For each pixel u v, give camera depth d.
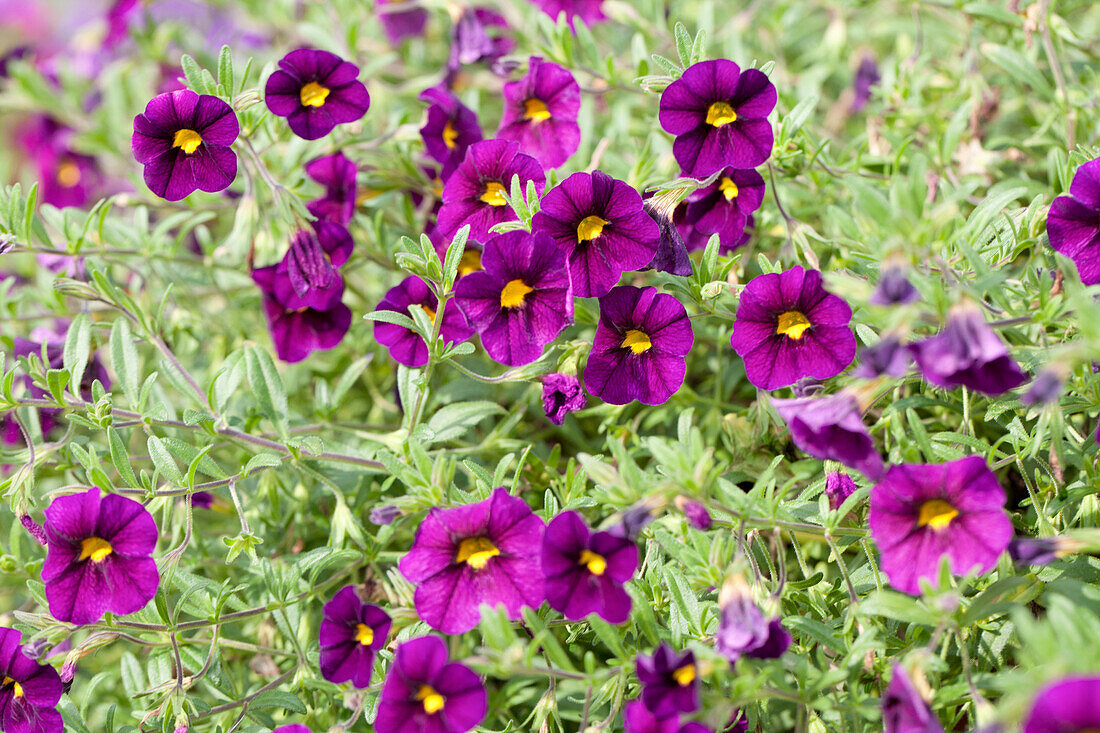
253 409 0.58
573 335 0.61
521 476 0.58
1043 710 0.44
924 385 0.56
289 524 0.60
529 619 0.50
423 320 0.54
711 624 0.52
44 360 0.57
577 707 0.56
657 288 0.55
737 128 0.53
